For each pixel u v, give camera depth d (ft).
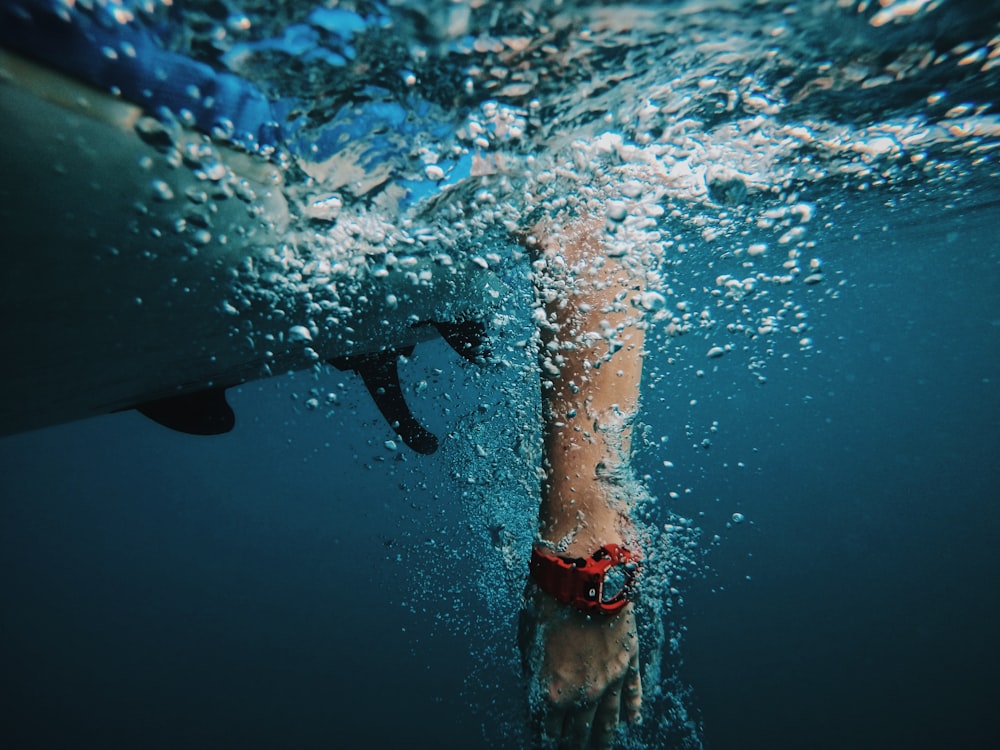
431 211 4.75
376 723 19.89
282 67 3.13
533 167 4.97
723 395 124.67
